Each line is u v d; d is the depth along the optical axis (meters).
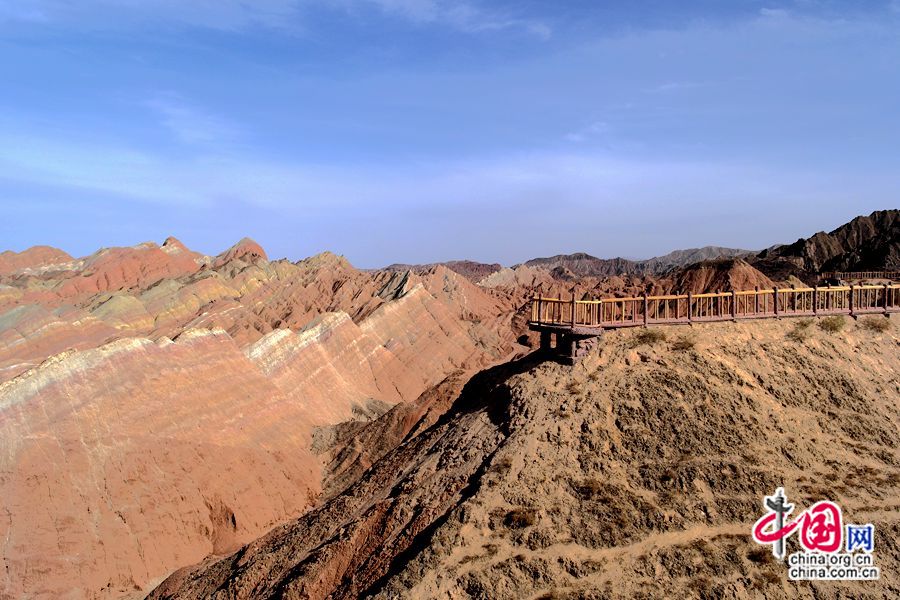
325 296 115.75
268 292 113.31
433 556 20.62
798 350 29.69
